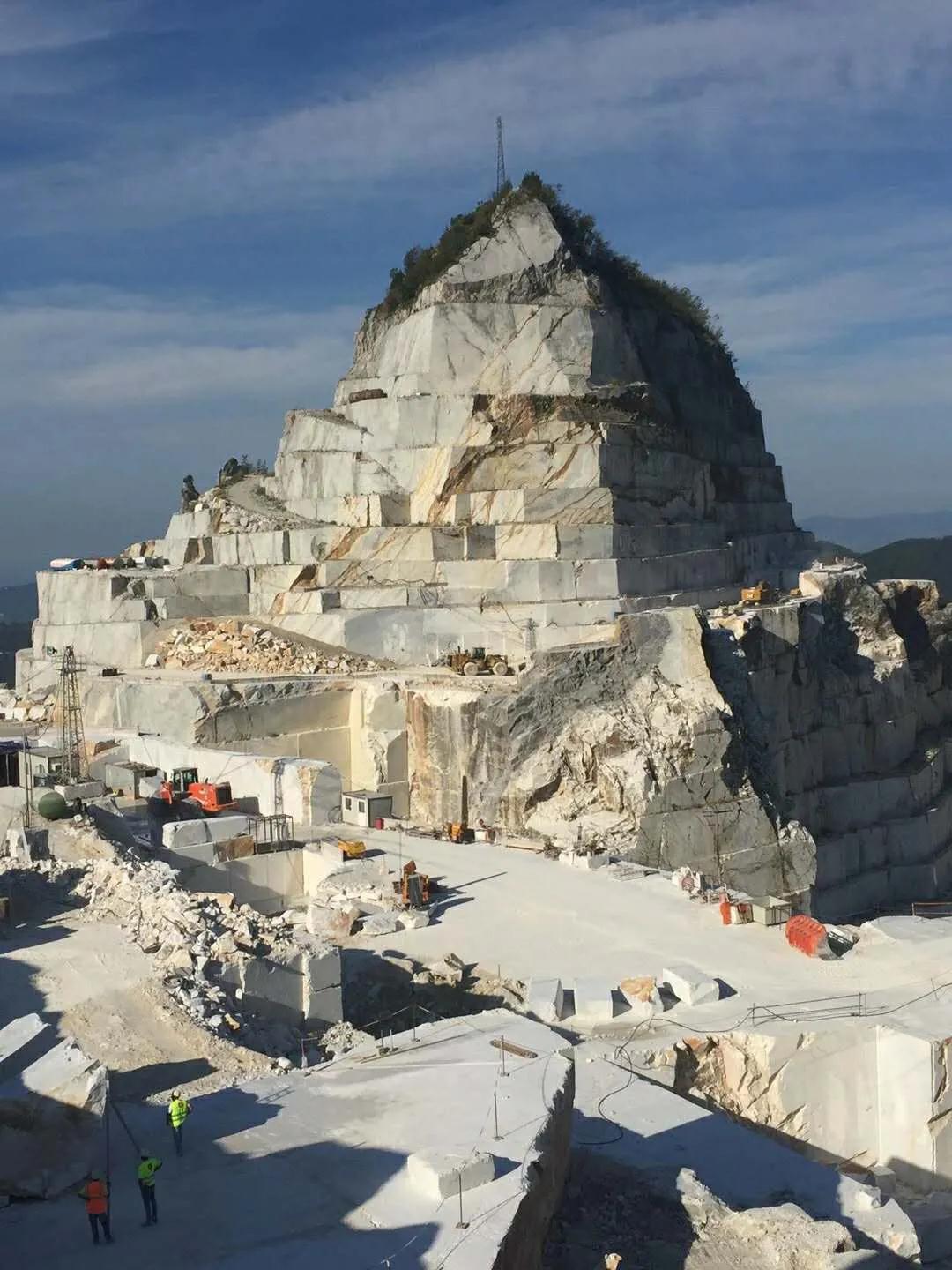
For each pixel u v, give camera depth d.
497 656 51.06
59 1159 15.41
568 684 44.50
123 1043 20.25
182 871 34.50
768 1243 16.86
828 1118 24.61
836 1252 16.69
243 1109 16.95
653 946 29.64
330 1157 15.49
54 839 31.39
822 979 27.47
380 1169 15.16
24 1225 14.44
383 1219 14.10
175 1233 14.05
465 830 39.88
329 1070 18.27
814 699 54.78
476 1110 16.47
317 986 24.84
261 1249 13.66
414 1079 17.64
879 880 53.94
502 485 55.38
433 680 48.56
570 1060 18.20
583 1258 15.93
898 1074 24.50
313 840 38.06
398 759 47.50
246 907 27.75
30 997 21.92
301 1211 14.36
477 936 30.77
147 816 39.78
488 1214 14.05
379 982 28.17
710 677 44.97
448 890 34.34
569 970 28.25
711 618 49.84
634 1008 25.89
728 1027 24.89
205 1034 20.72
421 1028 19.80
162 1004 21.66
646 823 41.34
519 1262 14.06
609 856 37.28
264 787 42.09
